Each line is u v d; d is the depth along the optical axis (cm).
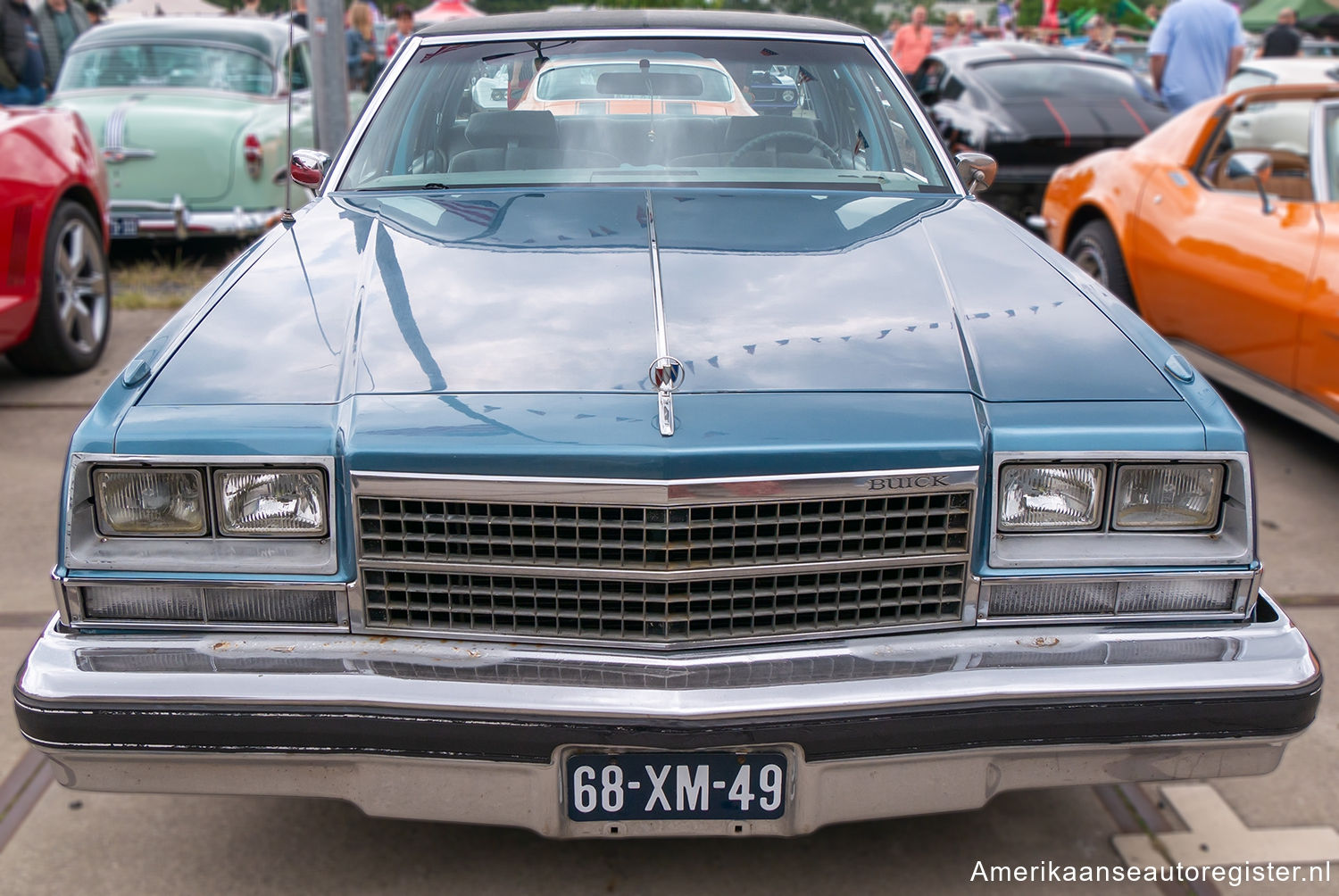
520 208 250
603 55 302
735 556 170
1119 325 200
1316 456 416
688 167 282
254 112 684
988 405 176
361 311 197
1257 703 171
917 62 1398
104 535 173
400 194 271
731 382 176
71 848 209
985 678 168
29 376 475
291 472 170
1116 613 179
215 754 167
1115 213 483
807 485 167
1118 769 177
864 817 174
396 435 168
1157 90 774
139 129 644
